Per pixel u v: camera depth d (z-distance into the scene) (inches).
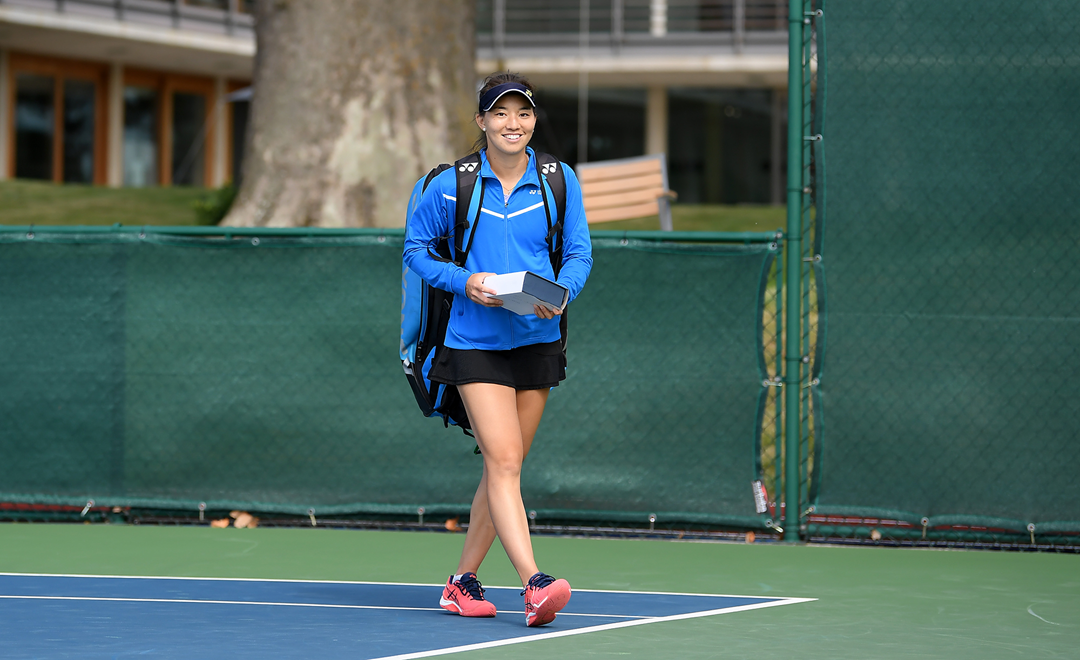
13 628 547.2
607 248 840.3
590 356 843.4
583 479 843.4
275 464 871.7
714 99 3361.2
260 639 526.0
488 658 493.0
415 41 1293.1
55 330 885.8
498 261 556.4
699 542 831.7
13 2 2839.6
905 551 797.2
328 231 863.7
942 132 796.0
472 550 586.6
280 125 1284.4
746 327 831.1
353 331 863.7
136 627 550.6
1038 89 784.9
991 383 794.2
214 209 1856.5
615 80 3294.8
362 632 542.0
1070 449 786.2
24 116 3122.5
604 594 648.4
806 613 597.9
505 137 549.6
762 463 877.8
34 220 2284.7
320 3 1278.3
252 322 870.4
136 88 3336.6
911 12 797.2
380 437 863.7
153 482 880.9
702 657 500.1
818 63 806.5
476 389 551.2
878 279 804.0
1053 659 503.8
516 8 3267.7
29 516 899.4
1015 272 789.9
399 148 1279.5
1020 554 787.4
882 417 806.5
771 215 2428.6
